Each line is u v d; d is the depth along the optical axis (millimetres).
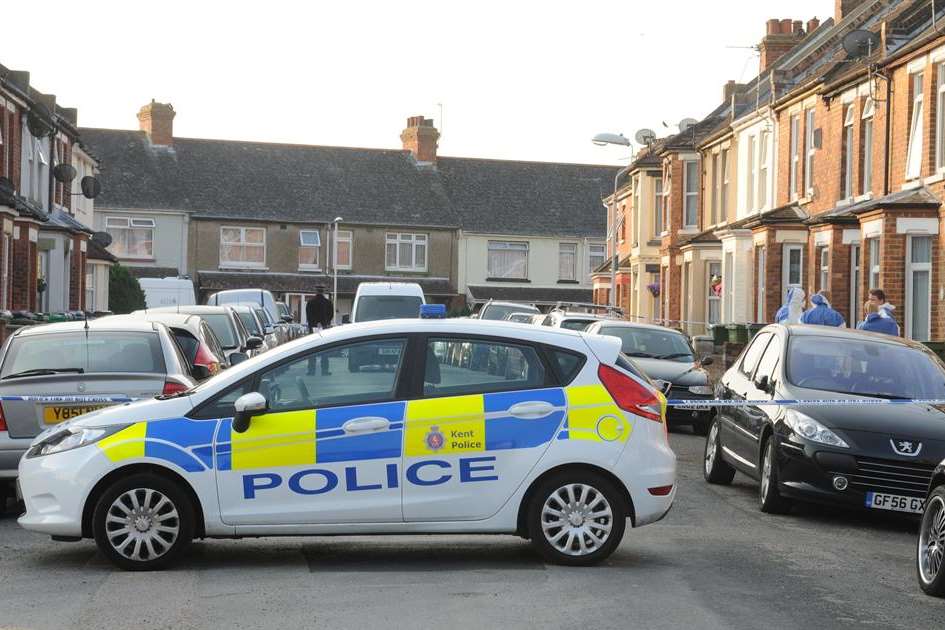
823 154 31141
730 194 39719
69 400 10742
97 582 8312
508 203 71625
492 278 70000
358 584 8242
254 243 65875
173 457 8609
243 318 27391
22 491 8898
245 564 8961
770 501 11711
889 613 7664
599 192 73938
